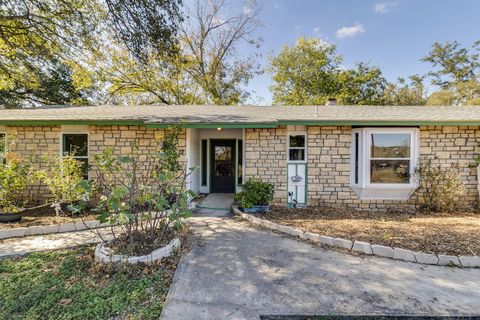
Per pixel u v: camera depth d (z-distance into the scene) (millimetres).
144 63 9984
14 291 2922
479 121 6520
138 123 7047
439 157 7031
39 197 7305
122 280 3152
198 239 4680
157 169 5242
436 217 6242
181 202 4230
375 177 6984
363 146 6969
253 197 6484
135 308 2629
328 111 8656
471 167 7016
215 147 10078
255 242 4562
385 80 25547
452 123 6621
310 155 7273
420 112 8117
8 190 5863
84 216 6027
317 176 7285
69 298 2795
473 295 2896
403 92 26766
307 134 7273
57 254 3984
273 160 7305
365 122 6754
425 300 2785
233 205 7316
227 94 21016
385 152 6980
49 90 17203
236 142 9898
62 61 11133
